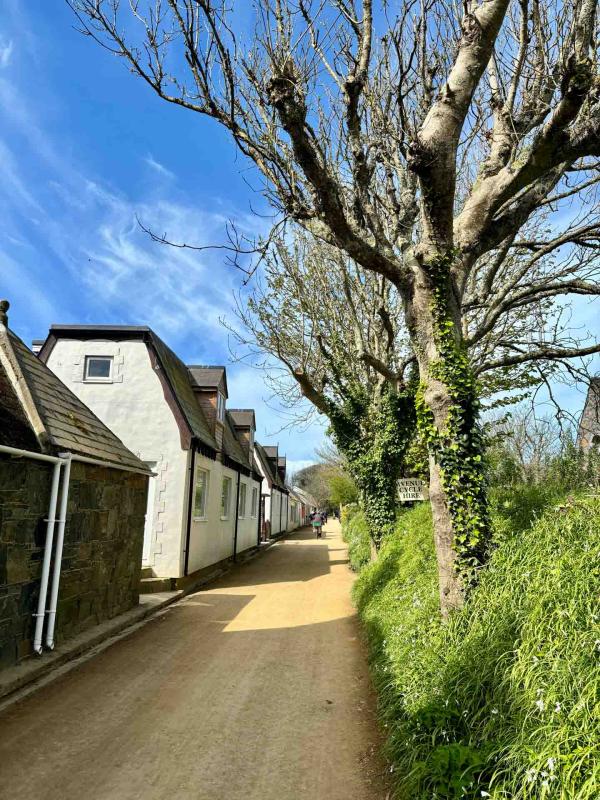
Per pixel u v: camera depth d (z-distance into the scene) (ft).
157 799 10.40
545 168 16.94
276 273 37.40
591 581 11.07
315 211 18.47
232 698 16.01
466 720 10.24
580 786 6.91
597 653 8.92
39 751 12.37
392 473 36.27
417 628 16.24
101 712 14.79
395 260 18.89
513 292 30.40
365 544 43.93
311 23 18.40
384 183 28.35
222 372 54.54
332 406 38.37
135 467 27.99
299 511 180.75
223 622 26.76
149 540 38.34
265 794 10.63
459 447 16.53
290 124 14.96
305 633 24.34
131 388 41.60
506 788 7.81
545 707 8.49
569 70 14.51
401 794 9.82
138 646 21.91
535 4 19.01
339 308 40.04
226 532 53.31
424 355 17.78
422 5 19.52
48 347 42.73
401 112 17.12
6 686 15.96
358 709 15.17
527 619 11.25
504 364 28.68
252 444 73.61
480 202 18.62
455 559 15.97
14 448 17.22
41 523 19.33
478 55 16.37
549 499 19.27
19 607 17.94
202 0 15.23
